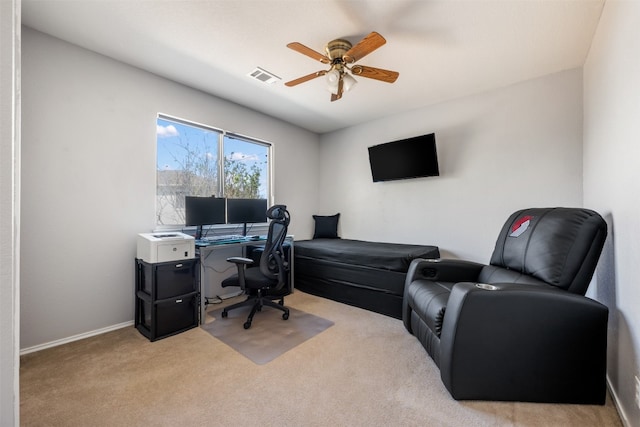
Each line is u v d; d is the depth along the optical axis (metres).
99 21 2.03
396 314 2.76
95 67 2.40
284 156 4.30
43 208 2.13
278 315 2.82
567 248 1.61
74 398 1.54
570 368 1.46
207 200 3.09
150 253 2.30
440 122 3.54
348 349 2.12
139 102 2.68
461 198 3.37
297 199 4.53
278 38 2.24
